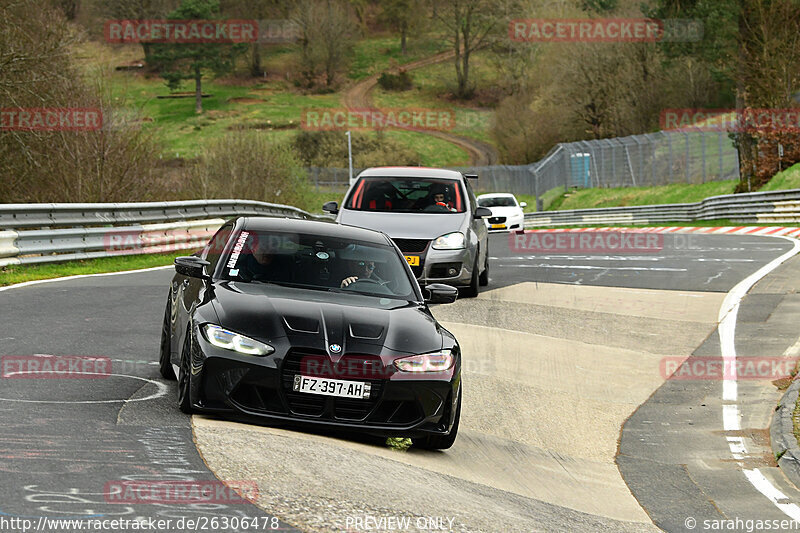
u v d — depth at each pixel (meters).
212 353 11.29
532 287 30.25
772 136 73.44
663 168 101.94
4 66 47.97
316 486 9.27
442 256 25.92
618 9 155.38
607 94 148.88
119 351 16.45
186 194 66.19
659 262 37.84
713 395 17.98
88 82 52.47
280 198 72.62
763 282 30.59
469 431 14.69
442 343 12.38
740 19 77.69
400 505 9.18
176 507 8.04
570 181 123.38
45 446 9.66
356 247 14.25
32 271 29.11
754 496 12.47
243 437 10.77
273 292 12.62
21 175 50.62
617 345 21.91
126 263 34.34
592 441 15.18
